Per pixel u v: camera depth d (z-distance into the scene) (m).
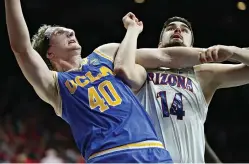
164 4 13.34
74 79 3.14
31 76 3.04
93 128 2.93
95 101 3.03
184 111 3.36
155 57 3.37
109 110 2.99
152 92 3.38
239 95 13.83
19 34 2.96
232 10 13.16
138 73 3.30
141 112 3.07
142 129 2.97
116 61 3.26
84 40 13.90
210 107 13.91
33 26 13.51
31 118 11.64
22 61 3.02
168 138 3.30
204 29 13.43
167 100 3.36
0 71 13.65
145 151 2.90
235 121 13.77
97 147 2.88
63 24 13.81
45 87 3.08
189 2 13.27
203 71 3.56
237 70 3.51
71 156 9.64
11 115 11.88
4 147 8.95
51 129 11.41
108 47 3.40
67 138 10.95
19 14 2.97
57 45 3.33
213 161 5.02
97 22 13.81
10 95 13.13
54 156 9.23
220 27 13.37
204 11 13.32
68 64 3.31
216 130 13.63
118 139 2.88
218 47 3.29
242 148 13.33
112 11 13.66
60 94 3.09
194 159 3.30
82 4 13.73
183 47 3.38
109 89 3.10
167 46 3.59
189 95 3.41
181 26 3.65
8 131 9.90
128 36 3.39
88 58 3.32
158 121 3.33
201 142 3.37
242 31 13.27
